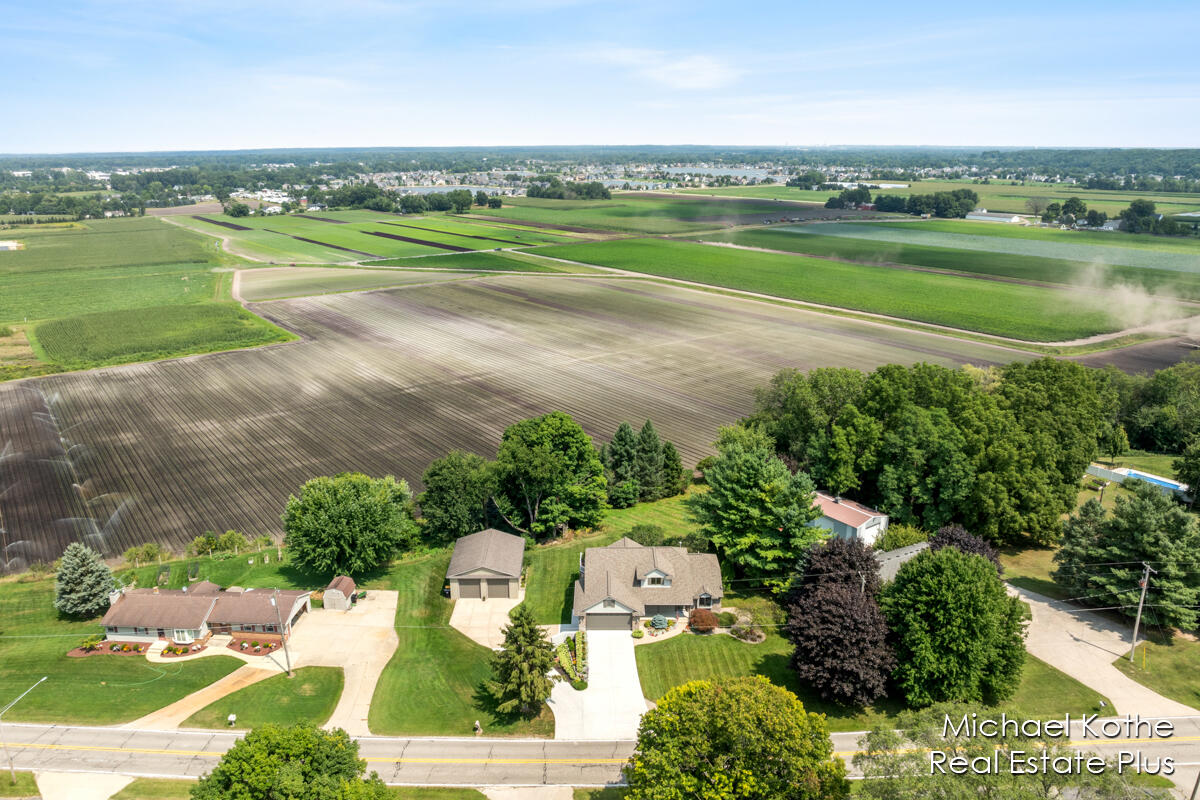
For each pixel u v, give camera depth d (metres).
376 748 50.44
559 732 52.03
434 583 71.62
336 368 140.25
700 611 63.50
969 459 74.06
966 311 183.38
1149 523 61.47
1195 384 112.00
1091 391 93.56
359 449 104.31
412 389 128.25
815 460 82.19
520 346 154.50
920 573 54.38
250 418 115.88
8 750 49.66
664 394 125.25
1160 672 56.06
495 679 56.28
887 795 34.91
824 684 51.81
